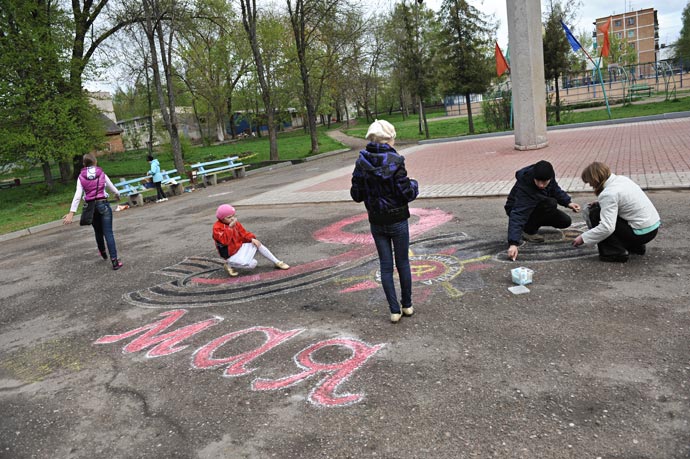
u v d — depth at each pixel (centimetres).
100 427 295
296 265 588
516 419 253
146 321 467
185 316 466
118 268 688
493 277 459
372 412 274
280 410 288
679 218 557
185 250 746
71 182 2428
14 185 2906
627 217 437
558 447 229
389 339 362
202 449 261
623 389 267
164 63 2181
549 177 485
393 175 360
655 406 250
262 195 1226
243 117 5900
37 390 355
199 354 379
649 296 374
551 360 304
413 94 2819
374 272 525
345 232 724
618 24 9219
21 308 568
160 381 344
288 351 364
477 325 365
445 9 2480
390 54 3903
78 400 332
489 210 734
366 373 318
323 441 254
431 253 557
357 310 426
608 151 1104
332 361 340
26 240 1133
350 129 5119
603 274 429
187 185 1842
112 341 429
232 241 558
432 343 346
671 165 834
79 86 2116
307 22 2592
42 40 1980
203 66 4406
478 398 275
